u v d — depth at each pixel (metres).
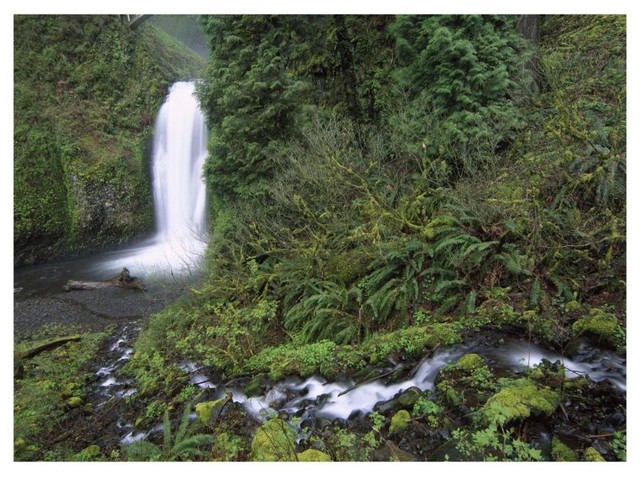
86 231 14.13
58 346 7.61
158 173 16.23
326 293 5.90
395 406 3.92
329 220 7.07
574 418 3.31
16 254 12.91
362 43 9.16
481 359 4.11
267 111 7.59
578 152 5.49
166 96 17.08
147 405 5.51
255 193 7.64
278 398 4.77
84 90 15.30
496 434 3.19
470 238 5.15
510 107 6.36
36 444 4.96
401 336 4.84
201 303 7.21
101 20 16.58
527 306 4.60
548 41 8.58
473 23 6.25
